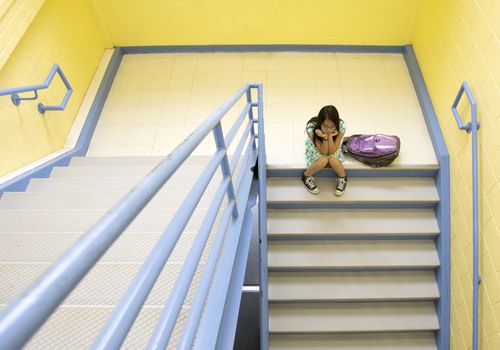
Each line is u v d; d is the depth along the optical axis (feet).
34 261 4.98
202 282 3.47
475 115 7.34
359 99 11.23
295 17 11.71
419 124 10.37
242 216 5.63
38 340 3.44
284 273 9.27
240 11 11.65
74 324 3.61
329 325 8.86
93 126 11.14
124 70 12.64
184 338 2.90
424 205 9.16
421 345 8.84
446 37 9.32
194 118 11.29
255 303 11.54
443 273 8.63
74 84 10.87
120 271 4.38
